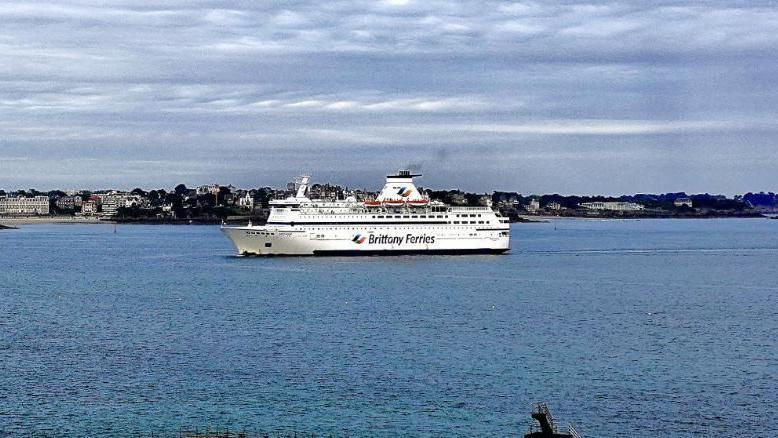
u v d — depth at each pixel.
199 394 122.06
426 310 196.50
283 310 196.25
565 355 146.50
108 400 119.31
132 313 193.75
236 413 113.94
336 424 110.00
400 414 113.62
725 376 132.62
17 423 109.81
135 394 122.12
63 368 136.38
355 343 156.00
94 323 179.62
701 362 142.00
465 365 138.50
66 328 173.12
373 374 132.62
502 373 133.38
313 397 120.75
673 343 157.75
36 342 157.62
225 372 133.88
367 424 109.94
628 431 107.75
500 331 169.12
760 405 117.75
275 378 130.38
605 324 178.75
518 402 118.69
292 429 108.25
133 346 153.75
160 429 107.88
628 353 148.62
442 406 116.94
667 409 115.94
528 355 146.25
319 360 141.88
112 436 105.50
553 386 126.19
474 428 108.62
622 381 129.38
